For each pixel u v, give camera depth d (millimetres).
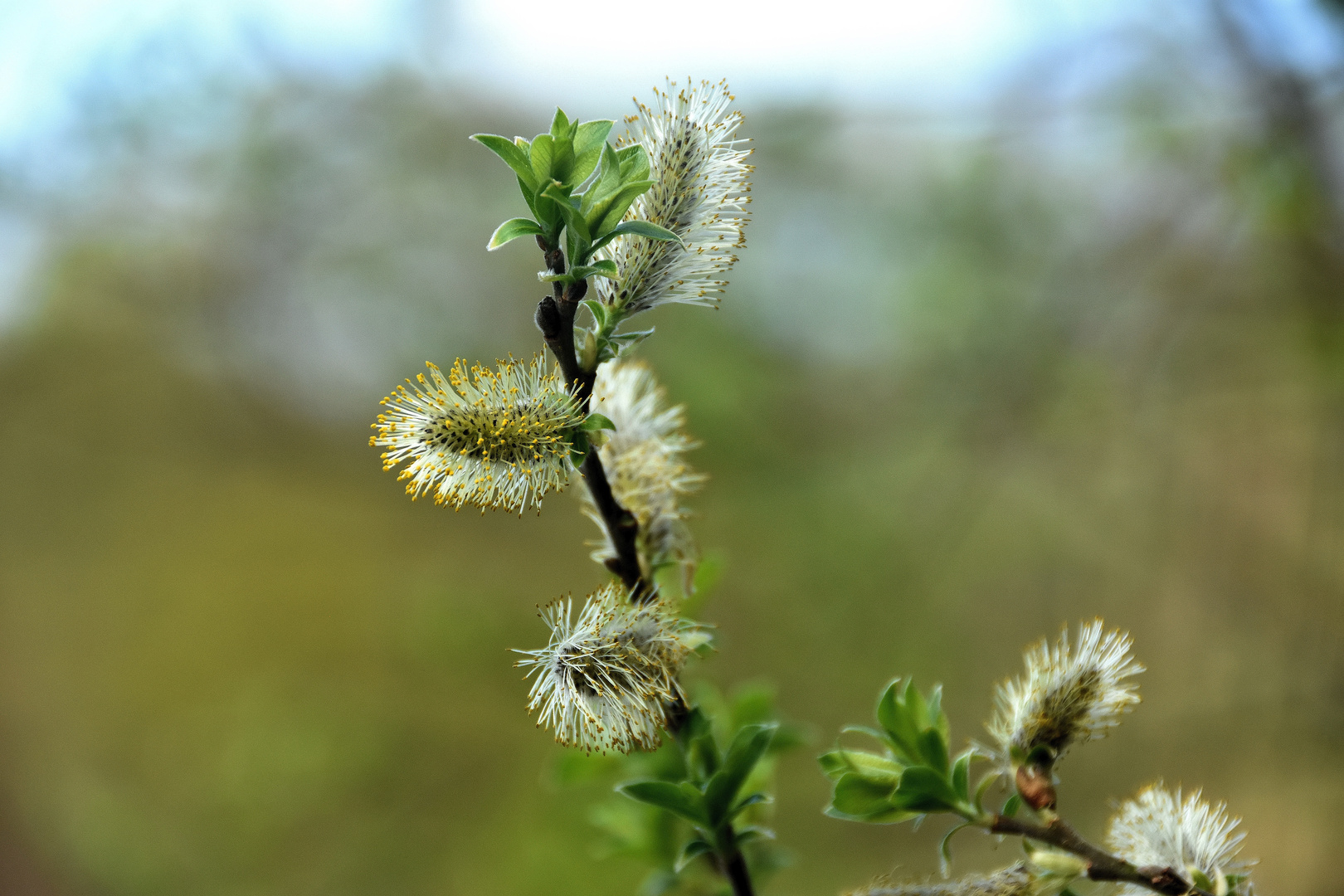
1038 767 520
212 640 2098
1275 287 1183
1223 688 1272
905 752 523
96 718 2066
